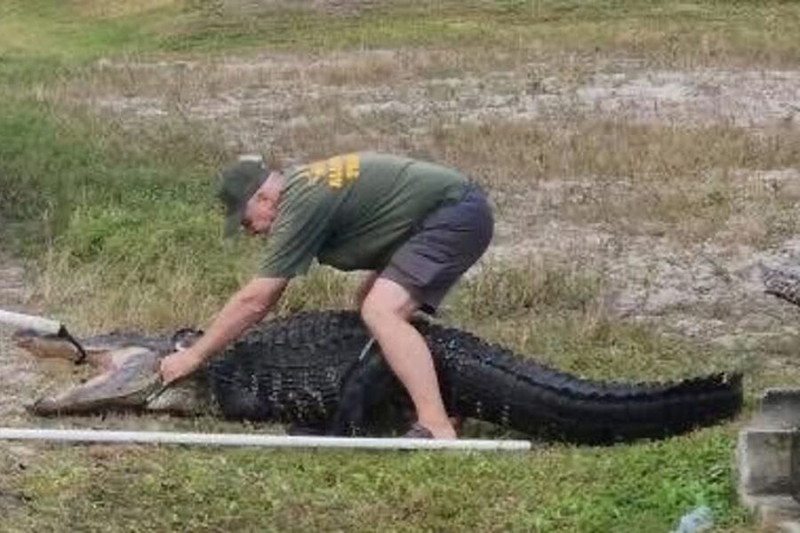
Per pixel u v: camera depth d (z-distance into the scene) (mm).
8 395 14008
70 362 13859
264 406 13281
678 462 11781
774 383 14375
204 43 54469
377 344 12898
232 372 13359
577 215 22328
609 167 26000
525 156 26812
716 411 12820
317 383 13047
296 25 55969
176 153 26703
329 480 11852
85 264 18562
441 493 11484
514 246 20422
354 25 55125
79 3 63438
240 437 12383
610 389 12656
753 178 25031
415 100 34812
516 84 37062
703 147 27406
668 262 19578
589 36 47438
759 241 20688
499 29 51625
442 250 12664
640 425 12633
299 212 12555
